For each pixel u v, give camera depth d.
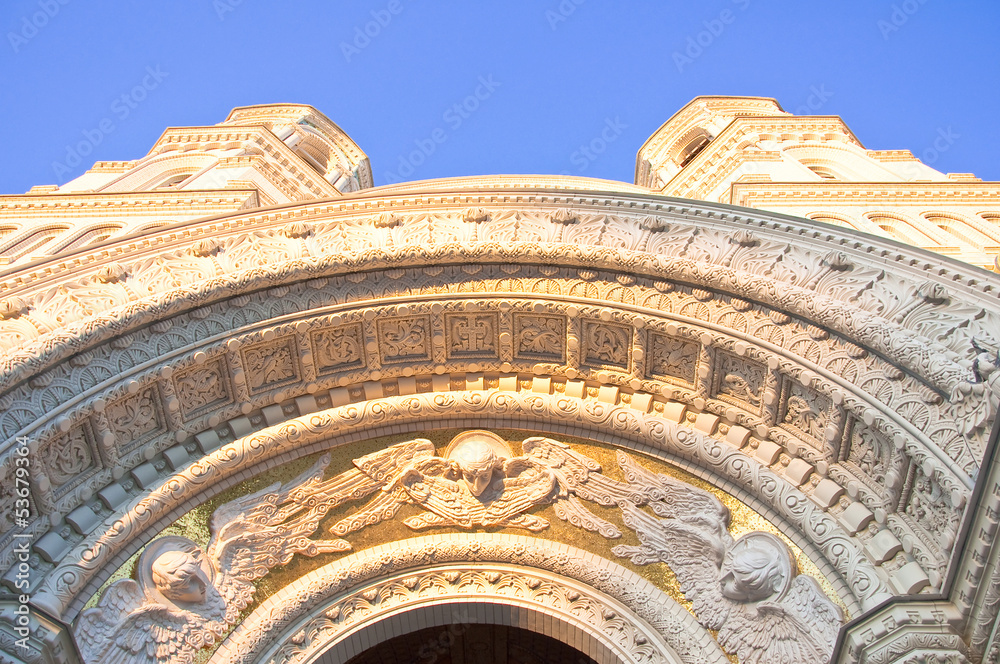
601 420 11.30
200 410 10.75
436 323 11.70
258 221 12.03
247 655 9.38
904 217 17.33
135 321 10.12
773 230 11.19
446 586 10.55
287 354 11.32
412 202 12.59
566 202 12.48
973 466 8.00
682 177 23.34
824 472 9.83
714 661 9.36
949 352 8.77
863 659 8.12
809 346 10.03
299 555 10.48
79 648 8.46
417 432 11.65
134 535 9.58
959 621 7.88
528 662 12.36
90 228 16.61
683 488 10.69
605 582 10.26
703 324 10.84
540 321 11.73
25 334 9.52
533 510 11.06
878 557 8.95
